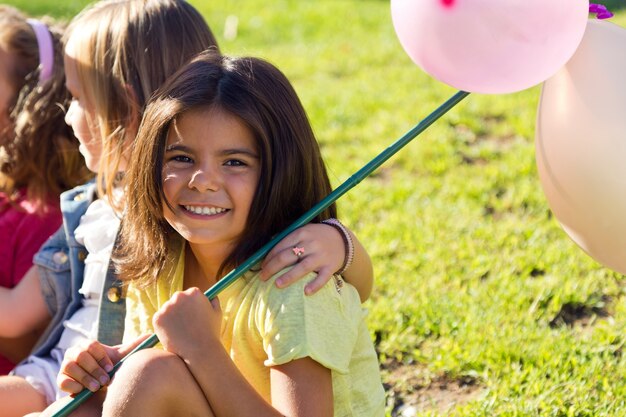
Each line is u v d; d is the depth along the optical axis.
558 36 2.29
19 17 3.64
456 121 5.80
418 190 4.91
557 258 4.08
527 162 5.09
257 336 2.43
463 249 4.25
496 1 2.25
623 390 3.14
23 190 3.42
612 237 2.44
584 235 2.51
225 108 2.43
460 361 3.41
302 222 2.50
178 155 2.48
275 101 2.50
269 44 8.28
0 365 3.38
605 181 2.38
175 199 2.48
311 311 2.38
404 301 3.83
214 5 9.77
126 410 2.27
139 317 2.80
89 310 3.10
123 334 2.98
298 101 2.59
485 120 5.85
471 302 3.78
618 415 3.04
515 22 2.25
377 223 4.61
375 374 2.67
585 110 2.40
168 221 2.56
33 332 3.39
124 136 3.06
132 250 2.69
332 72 7.24
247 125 2.44
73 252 3.15
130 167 2.62
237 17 9.22
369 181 5.15
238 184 2.45
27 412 2.99
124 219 2.77
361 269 2.68
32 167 3.41
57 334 3.18
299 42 8.29
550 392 3.16
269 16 9.24
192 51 3.18
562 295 3.76
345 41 8.16
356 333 2.51
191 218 2.48
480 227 4.44
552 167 2.51
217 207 2.47
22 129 3.43
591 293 3.79
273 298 2.38
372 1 9.78
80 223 3.15
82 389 2.51
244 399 2.31
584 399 3.11
